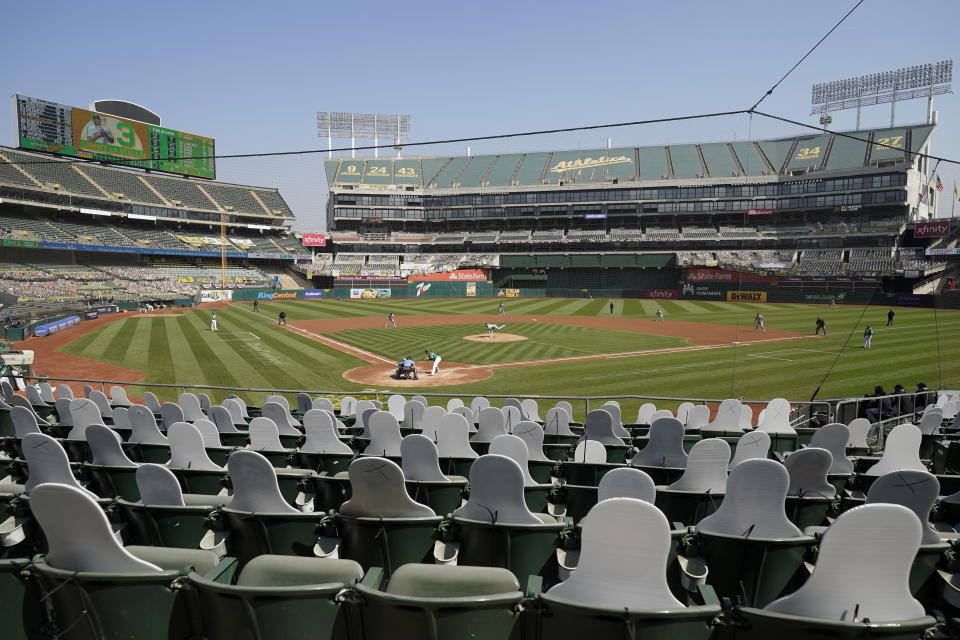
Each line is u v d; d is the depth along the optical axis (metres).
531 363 25.12
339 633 3.07
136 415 7.78
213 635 3.21
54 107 48.56
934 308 21.55
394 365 24.53
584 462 6.90
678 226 71.75
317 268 74.50
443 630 2.94
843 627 2.72
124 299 52.06
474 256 75.38
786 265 58.44
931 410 10.34
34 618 3.32
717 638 3.01
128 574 3.11
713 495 5.43
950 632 2.88
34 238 53.94
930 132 57.72
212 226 71.69
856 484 6.57
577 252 72.00
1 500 4.95
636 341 32.03
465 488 5.80
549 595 3.22
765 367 22.98
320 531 4.54
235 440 8.91
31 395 11.85
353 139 83.31
